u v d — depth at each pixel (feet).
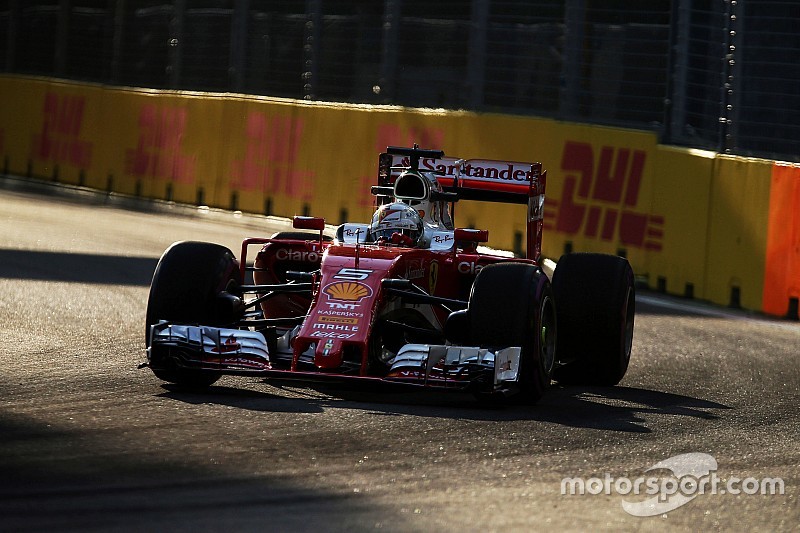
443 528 53.31
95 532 50.44
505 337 78.89
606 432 74.95
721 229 146.20
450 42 195.00
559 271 95.76
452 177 106.01
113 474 59.31
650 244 154.61
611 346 93.45
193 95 222.48
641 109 170.30
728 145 150.30
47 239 171.73
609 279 94.27
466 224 176.76
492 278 80.84
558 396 88.74
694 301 147.84
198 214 214.90
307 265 93.56
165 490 56.95
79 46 253.85
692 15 158.40
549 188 168.55
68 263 150.82
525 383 80.33
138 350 98.84
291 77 213.87
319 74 207.72
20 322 110.22
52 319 112.68
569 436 73.05
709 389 95.40
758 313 140.97
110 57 245.86
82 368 89.45
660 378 99.86
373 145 191.83
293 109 204.64
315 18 208.03
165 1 236.02
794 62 146.72
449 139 182.39
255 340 79.25
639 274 155.63
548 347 84.38
